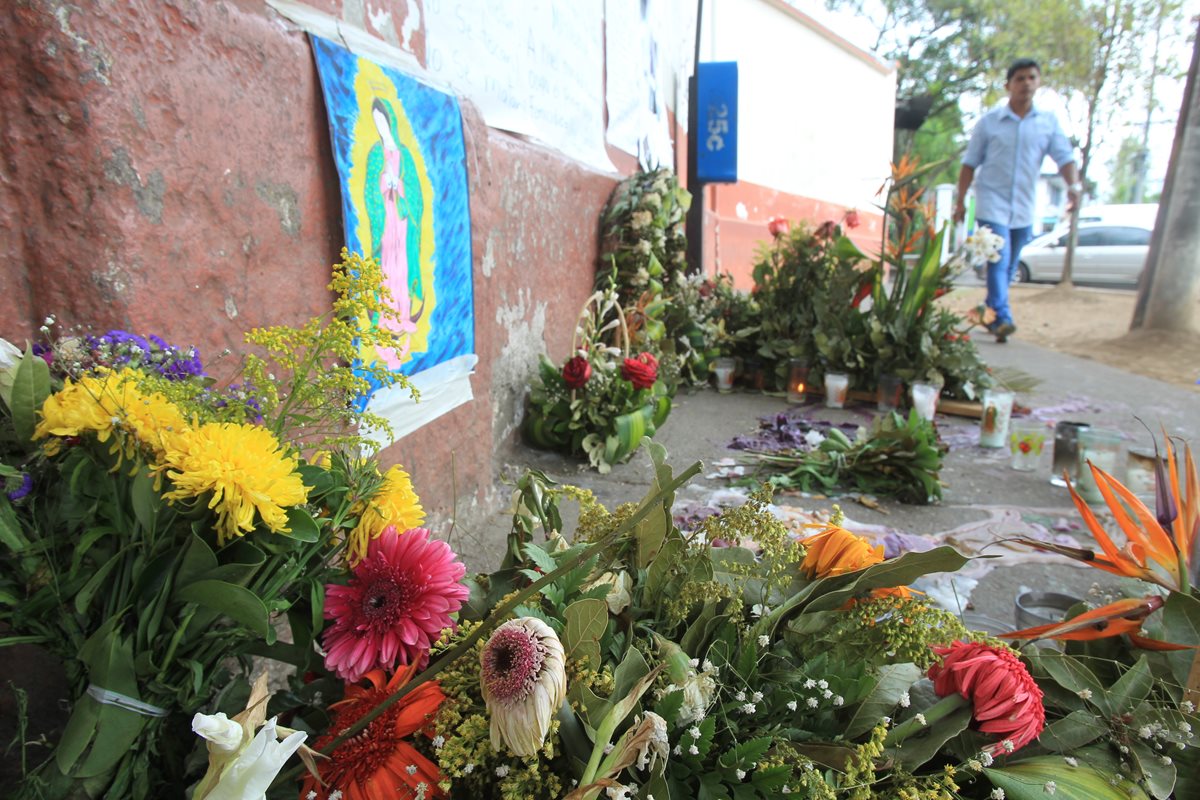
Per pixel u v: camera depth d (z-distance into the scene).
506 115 3.10
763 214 9.15
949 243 5.80
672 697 0.91
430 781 0.89
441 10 2.45
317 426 1.26
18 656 1.02
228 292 1.35
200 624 0.87
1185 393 5.10
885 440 2.95
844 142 11.57
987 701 0.97
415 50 2.27
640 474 3.20
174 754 0.93
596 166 4.56
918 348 4.55
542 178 3.46
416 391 1.11
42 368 0.86
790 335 5.05
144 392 0.89
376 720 0.92
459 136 2.25
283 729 0.73
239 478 0.80
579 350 3.35
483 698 0.87
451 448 2.25
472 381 2.43
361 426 1.44
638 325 4.39
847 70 11.25
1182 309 7.29
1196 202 7.08
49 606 0.86
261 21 1.42
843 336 4.72
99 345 0.97
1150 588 1.56
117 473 0.85
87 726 0.79
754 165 8.83
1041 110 6.64
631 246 4.34
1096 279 15.42
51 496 0.86
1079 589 2.17
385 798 0.86
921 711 1.06
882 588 1.07
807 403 4.74
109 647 0.80
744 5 8.19
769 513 1.10
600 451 3.23
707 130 6.18
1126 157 26.50
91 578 0.83
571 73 3.99
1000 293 7.39
